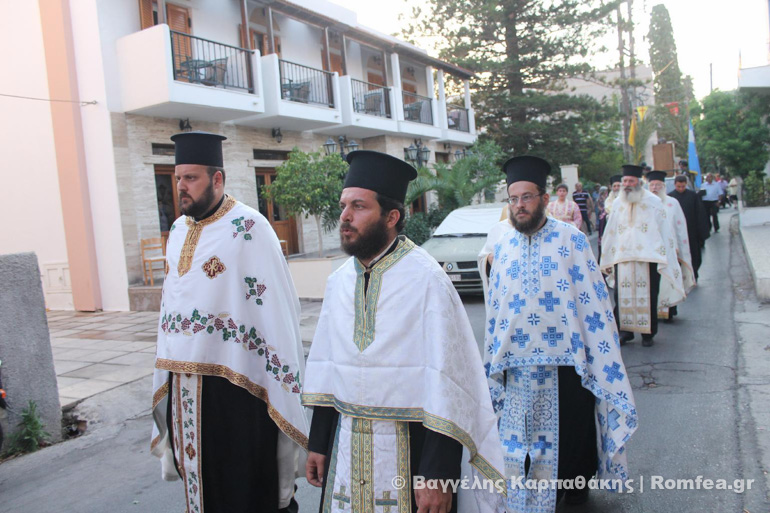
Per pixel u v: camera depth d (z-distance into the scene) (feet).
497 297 12.05
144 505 13.24
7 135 43.68
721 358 20.57
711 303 29.73
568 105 89.30
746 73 59.00
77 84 40.45
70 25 40.29
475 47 89.25
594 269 11.50
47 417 17.48
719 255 44.86
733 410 15.84
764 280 28.60
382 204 7.15
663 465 13.23
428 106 71.92
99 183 40.32
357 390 7.07
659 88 150.41
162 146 43.09
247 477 10.00
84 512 13.10
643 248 22.50
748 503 11.39
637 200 22.80
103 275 40.75
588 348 11.28
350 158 7.42
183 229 10.43
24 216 43.78
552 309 11.33
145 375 22.34
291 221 55.01
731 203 99.71
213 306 9.85
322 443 7.88
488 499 7.25
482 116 92.12
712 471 12.76
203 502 9.75
